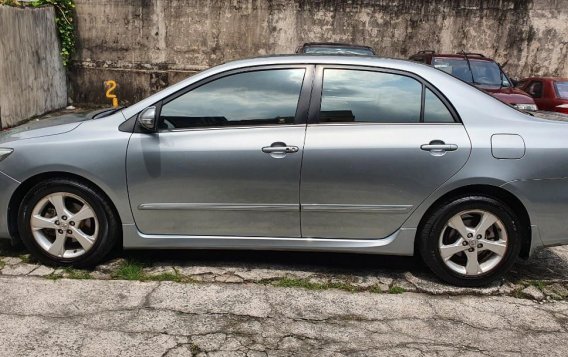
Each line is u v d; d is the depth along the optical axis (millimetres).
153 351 2789
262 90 3637
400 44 12188
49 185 3604
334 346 2898
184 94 3646
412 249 3650
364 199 3547
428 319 3236
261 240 3666
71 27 11438
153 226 3670
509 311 3373
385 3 11930
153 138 3564
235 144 3525
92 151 3555
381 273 3879
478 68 9344
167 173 3549
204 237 3678
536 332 3121
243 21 12000
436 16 12023
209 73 3670
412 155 3473
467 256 3619
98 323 3049
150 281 3613
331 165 3494
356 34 12133
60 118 4148
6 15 8523
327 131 3539
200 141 3549
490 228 3609
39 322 3033
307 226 3631
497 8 11961
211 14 11930
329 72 3650
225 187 3559
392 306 3389
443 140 3486
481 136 3502
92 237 3693
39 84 10008
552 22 12062
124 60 12086
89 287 3492
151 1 11781
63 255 3719
